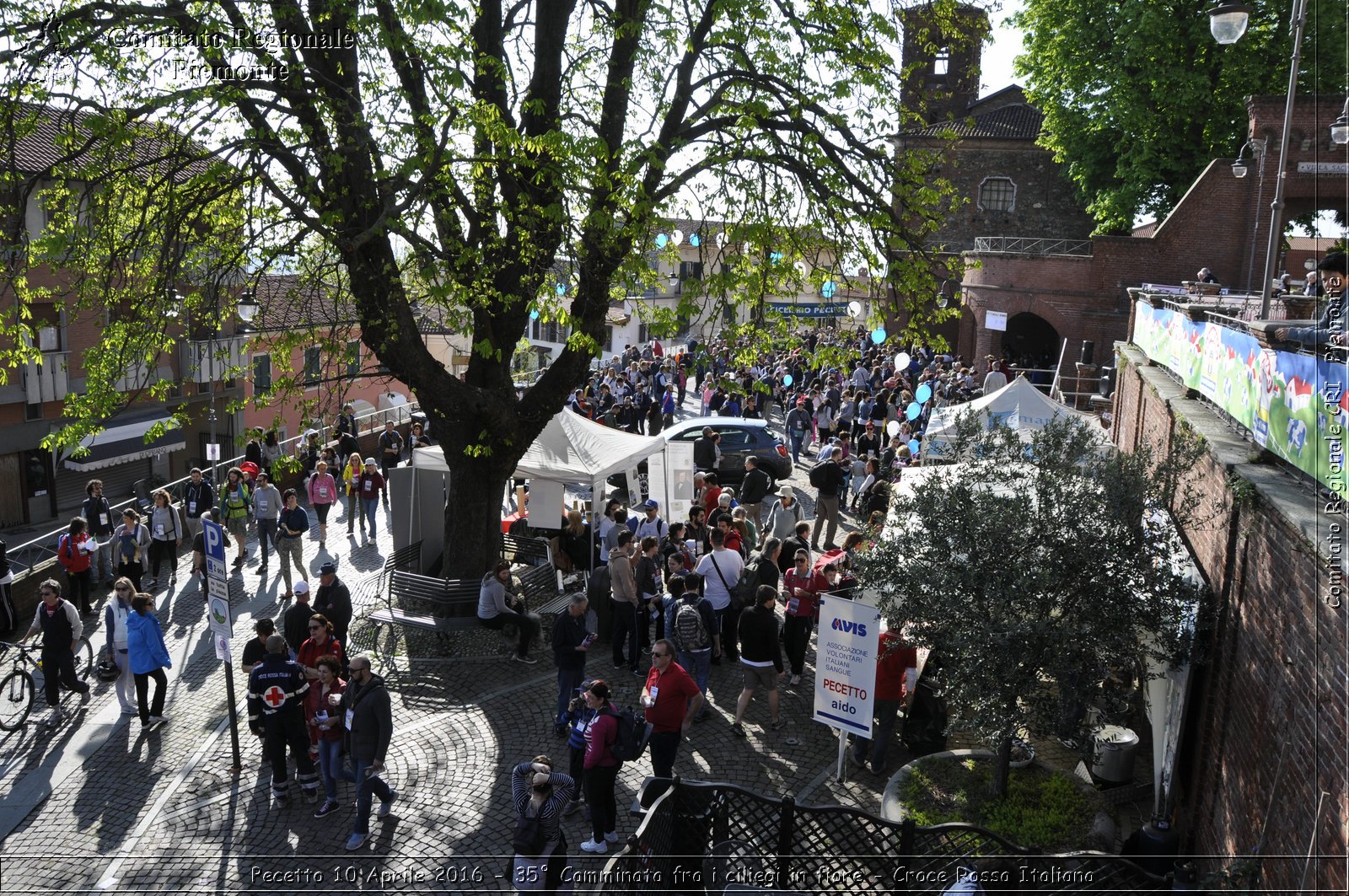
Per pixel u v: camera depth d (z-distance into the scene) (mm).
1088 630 8297
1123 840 9125
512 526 17234
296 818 9633
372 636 14016
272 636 9781
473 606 14297
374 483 19344
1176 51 31609
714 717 11867
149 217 12539
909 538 9305
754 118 12352
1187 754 9141
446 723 11609
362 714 9070
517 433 14594
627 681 12781
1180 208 32375
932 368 31844
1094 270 34094
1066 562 8703
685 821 7941
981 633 8531
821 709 10180
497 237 12602
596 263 12977
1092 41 32719
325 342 13172
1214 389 10836
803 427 26219
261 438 12633
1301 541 6586
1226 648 8188
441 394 13680
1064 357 34844
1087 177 35906
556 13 13531
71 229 11641
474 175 11758
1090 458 9227
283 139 11594
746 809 8133
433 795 10055
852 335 15367
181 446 29000
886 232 14312
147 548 16547
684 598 11922
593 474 15492
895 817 9117
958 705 8914
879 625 10711
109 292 12398
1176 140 32438
